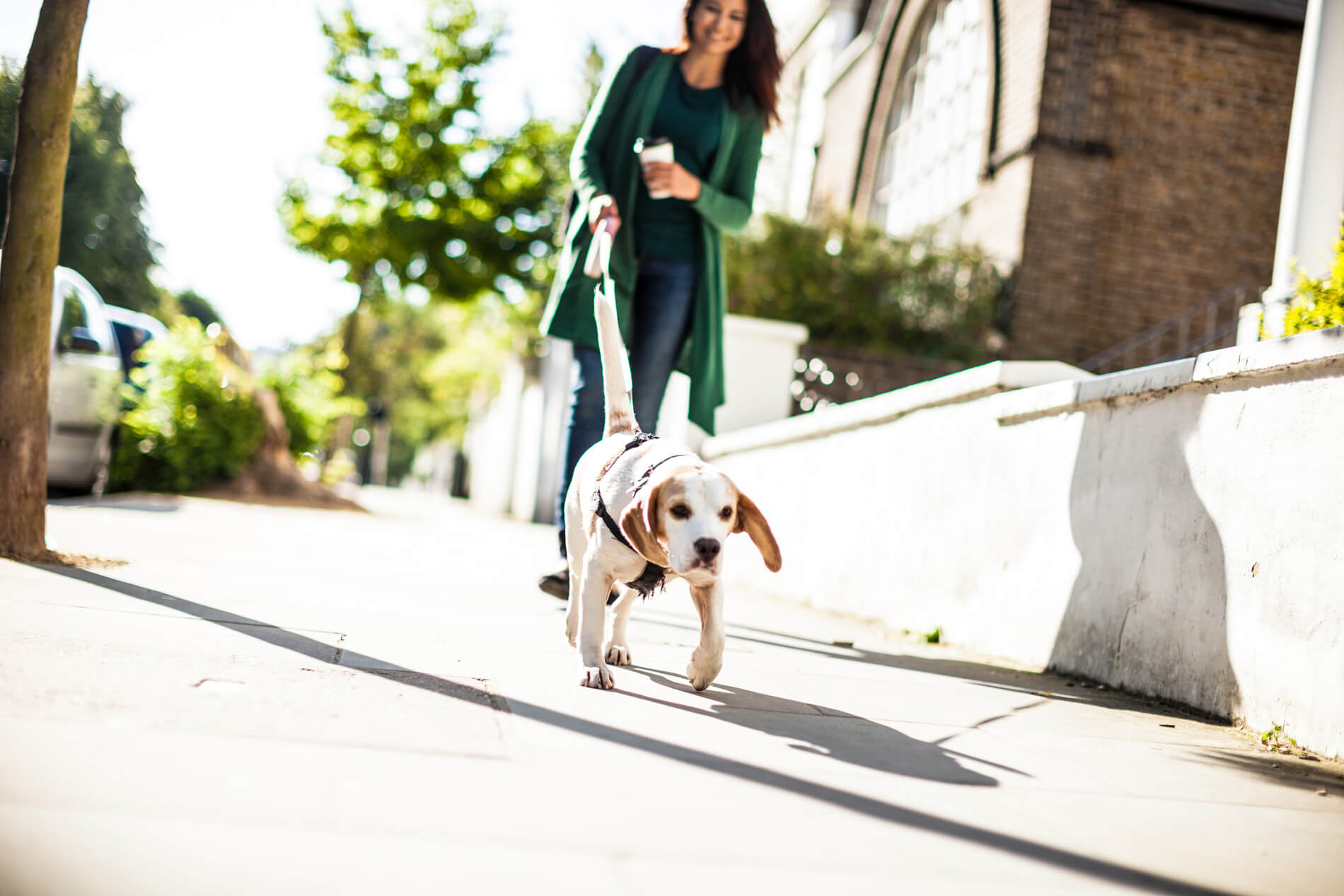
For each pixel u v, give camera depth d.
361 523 10.69
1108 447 4.31
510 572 6.54
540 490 16.91
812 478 7.29
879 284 11.19
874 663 4.36
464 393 40.06
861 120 16.91
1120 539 4.19
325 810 1.78
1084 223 11.81
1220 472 3.67
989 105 12.74
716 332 5.02
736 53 4.81
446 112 19.80
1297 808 2.53
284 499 12.23
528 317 21.78
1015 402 4.95
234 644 3.06
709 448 9.45
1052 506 4.66
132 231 21.22
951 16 14.53
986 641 5.04
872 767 2.52
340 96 19.70
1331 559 3.16
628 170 4.81
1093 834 2.14
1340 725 3.07
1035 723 3.30
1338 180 5.64
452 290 20.83
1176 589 3.85
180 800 1.75
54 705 2.19
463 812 1.85
